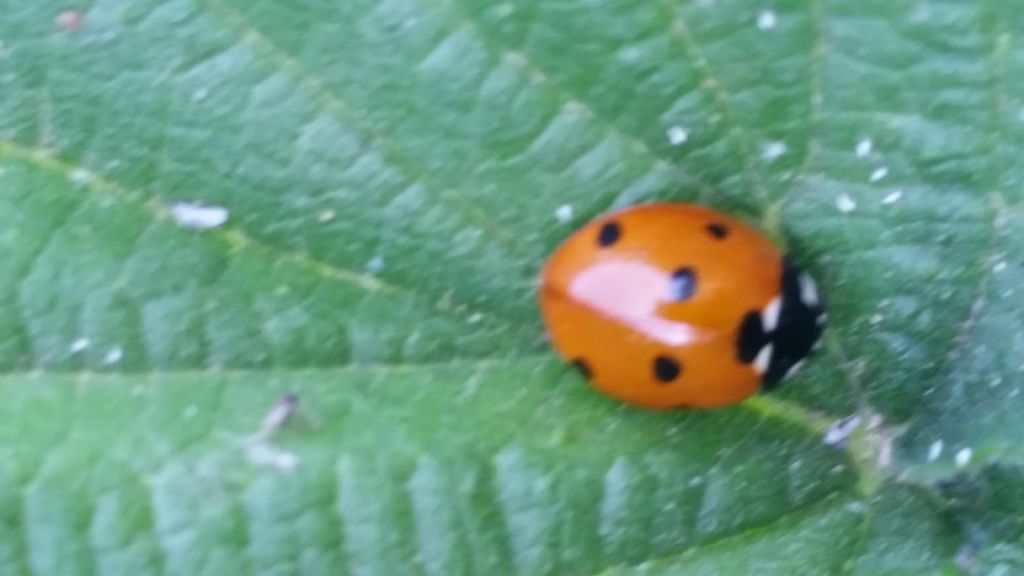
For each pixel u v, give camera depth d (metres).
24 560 0.05
